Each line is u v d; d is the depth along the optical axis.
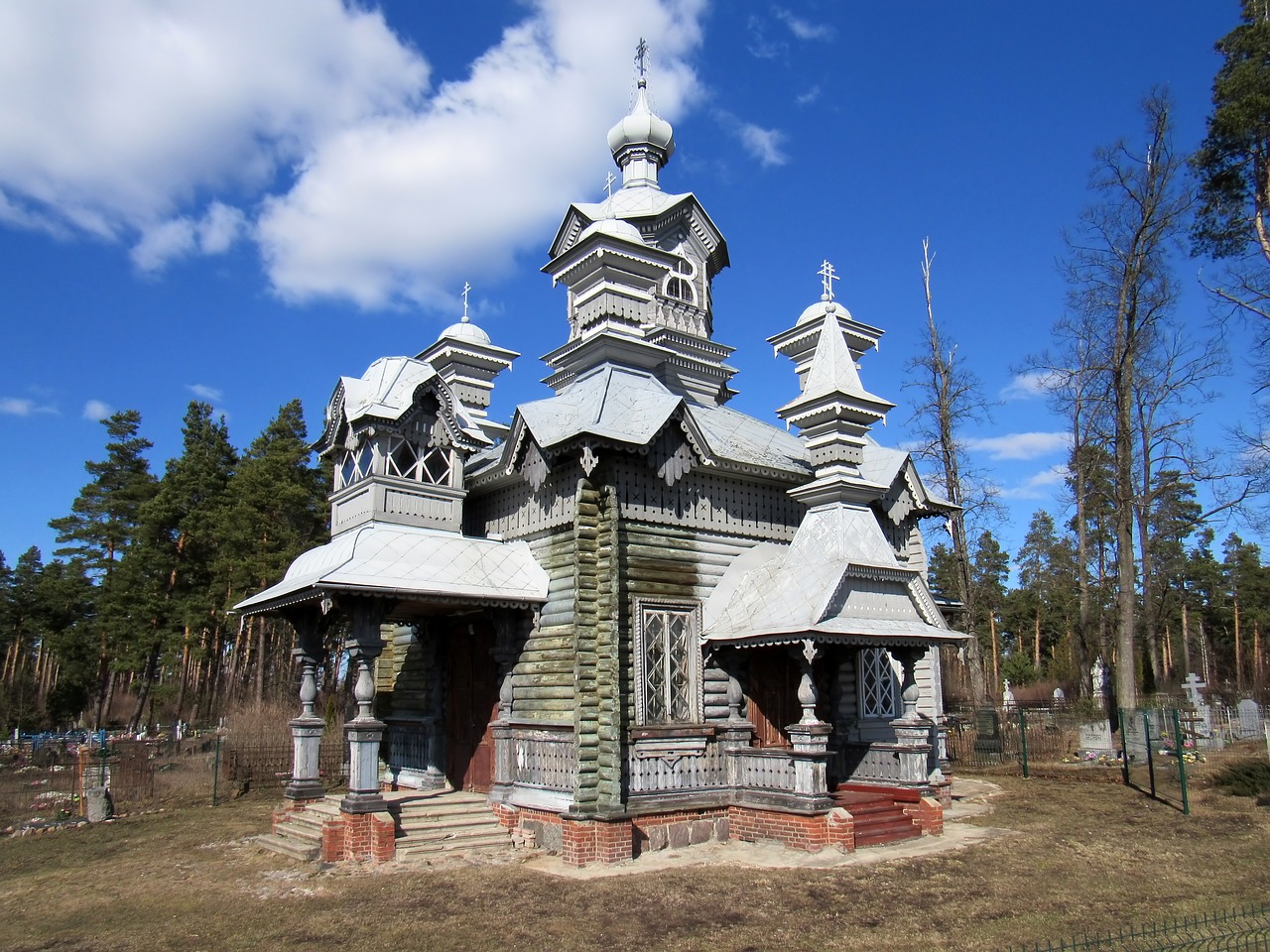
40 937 12.91
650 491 18.31
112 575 57.59
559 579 18.33
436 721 21.11
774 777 17.41
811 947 11.47
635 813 16.45
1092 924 12.09
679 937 11.96
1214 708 38.34
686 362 24.20
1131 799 21.91
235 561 48.53
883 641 17.70
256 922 13.20
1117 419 36.19
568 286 22.67
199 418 61.31
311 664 20.25
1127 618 34.28
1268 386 30.72
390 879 15.21
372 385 20.12
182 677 56.62
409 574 17.47
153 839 20.48
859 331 27.58
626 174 27.27
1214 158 31.14
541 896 13.96
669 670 17.86
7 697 55.03
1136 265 35.91
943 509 24.19
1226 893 13.48
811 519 19.25
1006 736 32.50
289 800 19.58
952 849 16.80
